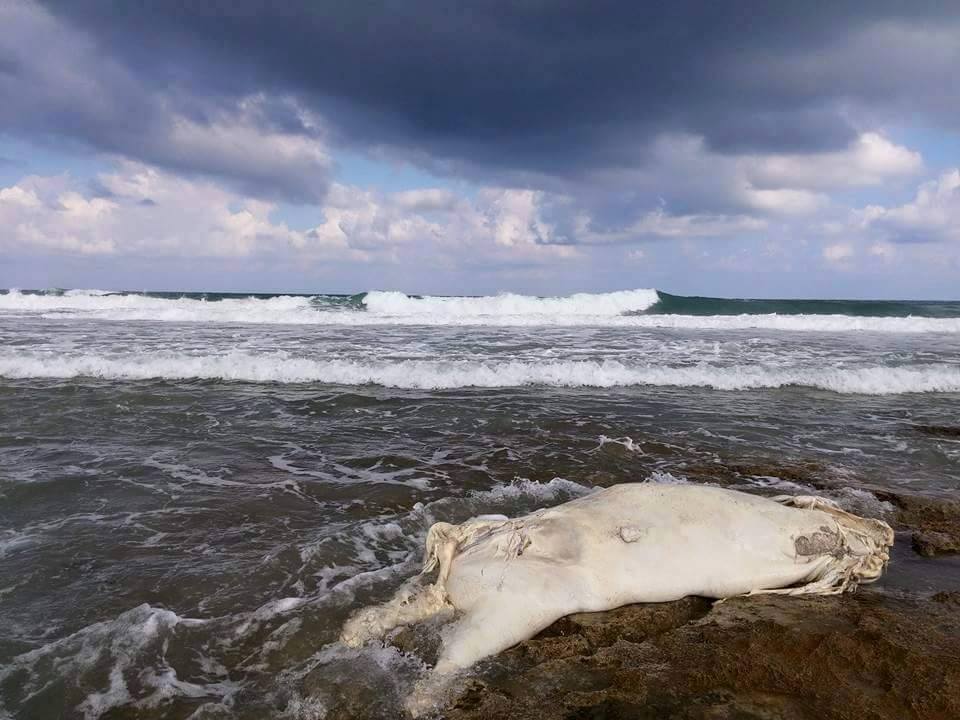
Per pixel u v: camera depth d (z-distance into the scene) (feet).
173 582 14.57
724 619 12.79
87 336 56.70
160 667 11.37
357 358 45.42
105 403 31.89
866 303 120.06
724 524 13.93
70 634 12.41
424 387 38.14
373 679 11.05
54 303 96.17
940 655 11.16
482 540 13.60
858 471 23.56
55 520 18.03
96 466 22.70
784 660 11.17
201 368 39.45
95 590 14.16
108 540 16.76
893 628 12.24
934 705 9.86
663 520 13.88
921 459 25.29
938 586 14.60
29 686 10.78
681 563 13.38
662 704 10.09
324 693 10.68
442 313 94.07
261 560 15.76
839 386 39.70
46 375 38.45
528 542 13.32
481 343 56.70
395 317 81.00
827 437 28.55
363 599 13.83
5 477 21.21
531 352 50.98
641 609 13.16
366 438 27.17
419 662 11.59
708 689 10.47
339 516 18.88
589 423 30.07
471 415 31.27
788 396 37.60
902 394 38.99
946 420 32.09
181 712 10.22
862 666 10.96
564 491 20.88
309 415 30.86
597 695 10.37
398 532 17.62
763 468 23.38
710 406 34.35
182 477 21.81
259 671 11.37
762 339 64.69
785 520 14.20
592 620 12.75
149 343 52.34
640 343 58.75
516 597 12.25
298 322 77.30
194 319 77.97
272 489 20.89
